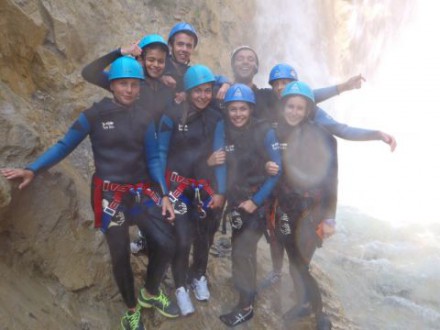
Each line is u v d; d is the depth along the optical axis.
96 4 6.12
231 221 3.80
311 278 3.80
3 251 3.21
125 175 3.19
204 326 3.78
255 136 3.68
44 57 4.89
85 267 3.62
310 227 3.63
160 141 3.57
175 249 3.54
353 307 5.11
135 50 3.41
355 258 6.32
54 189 3.55
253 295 3.86
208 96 3.60
